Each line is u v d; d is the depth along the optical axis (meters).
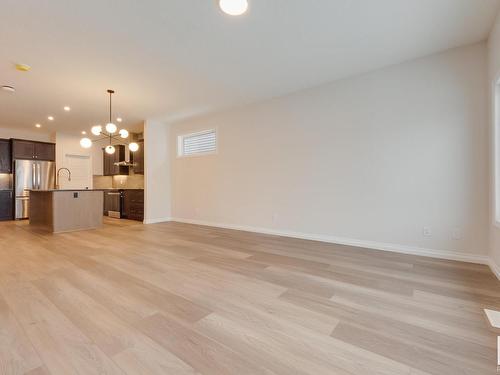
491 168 2.62
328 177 3.85
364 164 3.53
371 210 3.48
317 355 1.29
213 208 5.44
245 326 1.56
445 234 2.98
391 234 3.33
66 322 1.59
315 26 2.47
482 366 1.21
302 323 1.59
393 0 2.13
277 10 2.23
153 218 5.96
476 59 2.80
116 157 7.53
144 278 2.34
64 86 3.78
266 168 4.57
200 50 2.87
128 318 1.64
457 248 2.92
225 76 3.56
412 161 3.18
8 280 2.28
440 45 2.85
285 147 4.32
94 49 2.81
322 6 2.19
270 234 4.49
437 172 3.03
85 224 5.08
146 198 5.86
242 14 2.28
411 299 1.92
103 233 4.60
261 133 4.62
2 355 1.28
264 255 3.12
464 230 2.88
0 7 2.11
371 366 1.21
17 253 3.20
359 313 1.71
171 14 2.26
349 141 3.65
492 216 2.58
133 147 4.56
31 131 6.77
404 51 2.96
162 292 2.04
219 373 1.17
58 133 6.98
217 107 4.93
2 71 3.28
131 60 3.07
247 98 4.45
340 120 3.73
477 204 2.81
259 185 4.67
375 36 2.66
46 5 2.11
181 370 1.18
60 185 7.00
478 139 2.80
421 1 2.14
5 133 6.43
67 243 3.77
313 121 3.99
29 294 1.99
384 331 1.50
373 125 3.46
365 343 1.39
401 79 3.24
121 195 6.96
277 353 1.31
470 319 1.64
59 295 1.97
